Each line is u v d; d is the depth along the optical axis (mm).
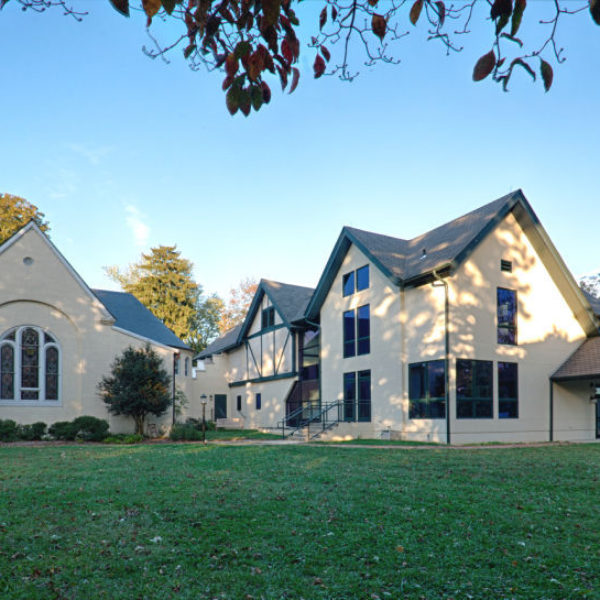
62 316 21641
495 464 12203
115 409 20922
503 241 20109
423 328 19281
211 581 5215
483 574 5438
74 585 5094
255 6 3322
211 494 8711
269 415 29500
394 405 20234
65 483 9680
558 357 20984
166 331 28891
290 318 27172
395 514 7520
